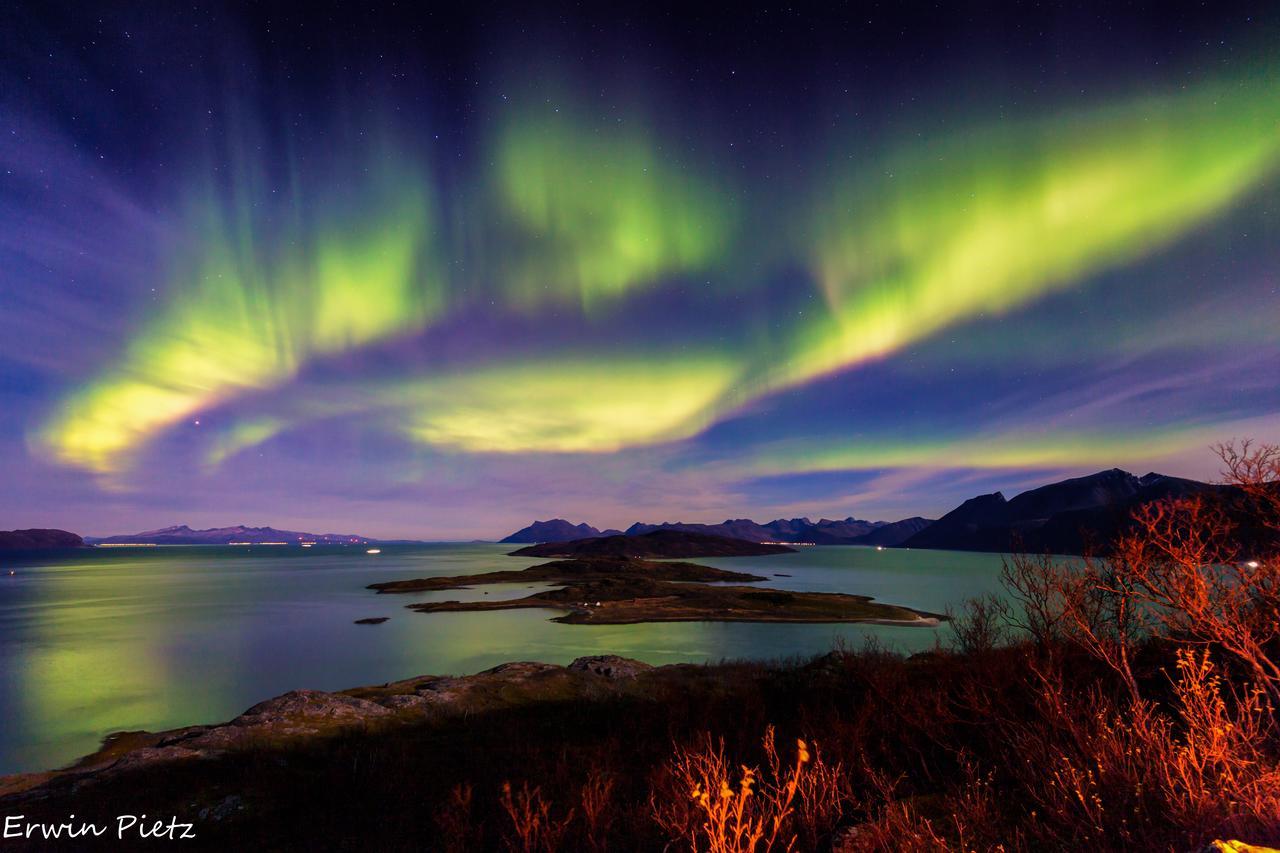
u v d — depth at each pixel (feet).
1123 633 21.26
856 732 26.71
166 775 34.60
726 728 37.22
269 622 196.34
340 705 52.37
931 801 18.72
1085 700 20.68
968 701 24.99
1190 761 13.05
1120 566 17.83
